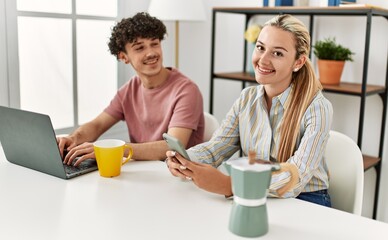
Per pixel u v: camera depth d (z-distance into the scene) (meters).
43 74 2.32
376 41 2.28
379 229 1.00
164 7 2.53
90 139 1.81
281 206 1.13
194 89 1.78
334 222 1.04
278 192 1.17
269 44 1.33
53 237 0.94
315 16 2.47
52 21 2.32
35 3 2.22
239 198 0.96
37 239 0.93
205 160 1.47
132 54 1.72
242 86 2.79
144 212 1.07
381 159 2.32
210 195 1.19
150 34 1.69
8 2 2.08
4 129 1.39
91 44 2.54
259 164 0.96
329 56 2.25
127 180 1.30
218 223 1.02
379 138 2.35
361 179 1.44
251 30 2.48
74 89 2.48
